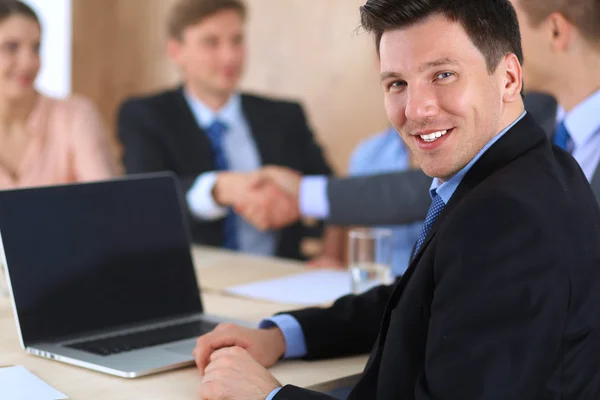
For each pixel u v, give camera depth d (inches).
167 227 62.2
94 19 192.1
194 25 112.3
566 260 35.5
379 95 149.6
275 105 119.7
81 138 111.3
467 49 38.9
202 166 111.8
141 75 189.6
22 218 54.5
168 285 61.0
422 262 38.8
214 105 115.2
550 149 41.0
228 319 60.2
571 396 36.2
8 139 108.8
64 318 54.8
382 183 85.4
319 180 93.2
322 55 158.6
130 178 61.4
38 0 183.8
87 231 57.5
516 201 35.8
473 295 34.8
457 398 34.2
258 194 95.4
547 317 34.4
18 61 105.8
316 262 90.3
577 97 64.7
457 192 40.2
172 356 50.1
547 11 63.1
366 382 41.1
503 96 40.9
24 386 44.4
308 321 51.7
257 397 41.8
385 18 40.1
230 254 90.8
